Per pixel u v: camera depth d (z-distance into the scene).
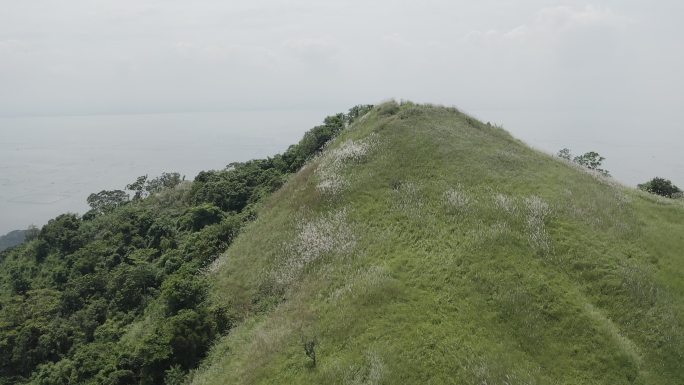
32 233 81.25
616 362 19.28
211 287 33.78
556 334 20.52
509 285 22.78
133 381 27.62
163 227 58.66
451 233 27.53
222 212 53.34
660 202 33.44
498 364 19.00
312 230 32.53
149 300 42.81
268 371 21.14
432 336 20.56
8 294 60.16
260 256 33.84
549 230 26.44
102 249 59.00
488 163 34.25
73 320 45.19
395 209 31.16
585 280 23.41
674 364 19.56
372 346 20.44
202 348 27.47
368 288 24.14
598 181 34.91
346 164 38.00
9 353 42.06
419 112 43.03
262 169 63.75
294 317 24.61
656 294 22.56
